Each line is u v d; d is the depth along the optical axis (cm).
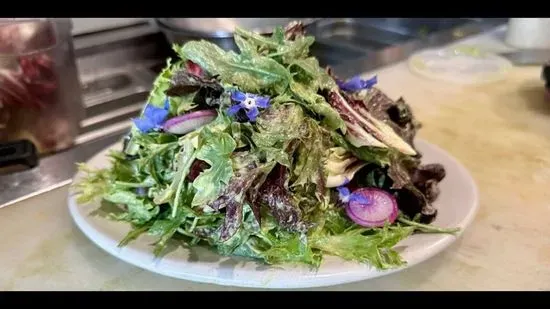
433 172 47
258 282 37
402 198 43
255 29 77
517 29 85
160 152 42
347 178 42
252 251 39
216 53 42
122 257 40
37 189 52
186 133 42
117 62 82
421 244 40
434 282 41
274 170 39
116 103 72
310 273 37
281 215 38
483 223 47
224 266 38
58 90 59
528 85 74
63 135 60
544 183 52
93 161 51
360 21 94
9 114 57
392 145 42
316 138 40
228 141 38
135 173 45
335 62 84
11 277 42
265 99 39
